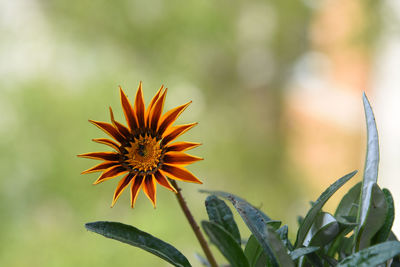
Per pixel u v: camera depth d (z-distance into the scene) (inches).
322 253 40.2
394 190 246.5
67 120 264.5
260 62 353.7
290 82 350.9
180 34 335.0
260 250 40.3
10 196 243.8
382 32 297.4
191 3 334.6
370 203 35.5
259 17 351.3
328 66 330.0
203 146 313.3
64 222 243.4
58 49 302.5
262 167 317.4
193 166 299.1
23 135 258.7
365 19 304.8
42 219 243.1
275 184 308.2
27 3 314.5
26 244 228.1
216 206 43.0
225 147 316.5
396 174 251.4
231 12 344.8
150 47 331.9
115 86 287.1
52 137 260.5
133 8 328.2
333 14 323.0
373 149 37.6
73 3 319.0
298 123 333.4
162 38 332.2
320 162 318.0
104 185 256.1
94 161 260.7
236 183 304.5
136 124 39.9
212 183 301.7
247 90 352.8
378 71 296.5
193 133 314.8
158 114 39.7
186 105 39.5
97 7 319.9
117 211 250.5
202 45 342.6
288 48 351.9
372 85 302.5
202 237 39.7
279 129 340.5
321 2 330.3
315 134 323.9
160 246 40.4
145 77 313.1
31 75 284.2
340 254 42.6
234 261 35.2
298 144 327.3
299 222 51.9
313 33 338.6
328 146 316.8
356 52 309.7
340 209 45.7
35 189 249.3
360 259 32.4
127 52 327.0
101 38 319.6
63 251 223.6
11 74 281.9
